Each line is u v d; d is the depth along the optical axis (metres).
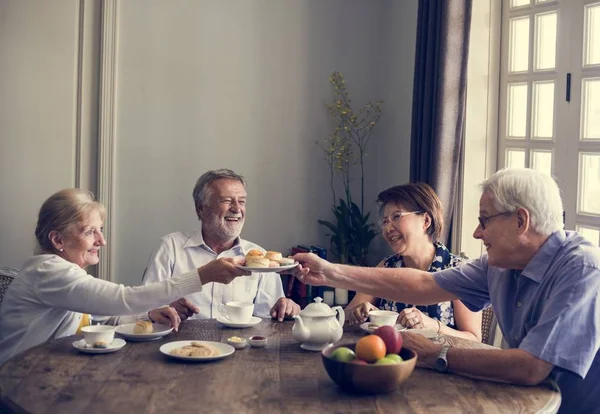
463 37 3.22
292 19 4.04
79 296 2.14
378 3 4.15
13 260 3.62
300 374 1.81
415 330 2.23
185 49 3.86
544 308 1.78
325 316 2.04
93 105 3.71
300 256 2.31
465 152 3.38
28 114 3.61
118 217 3.78
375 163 4.20
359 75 4.15
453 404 1.59
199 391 1.67
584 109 2.96
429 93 3.32
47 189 3.65
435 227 2.67
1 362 2.25
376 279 2.27
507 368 1.73
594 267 1.76
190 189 3.91
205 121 3.91
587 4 2.91
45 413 1.51
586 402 1.88
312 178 4.11
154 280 2.82
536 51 3.22
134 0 3.76
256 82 3.99
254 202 4.02
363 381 1.60
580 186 2.99
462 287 2.20
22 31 3.59
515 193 1.84
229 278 2.16
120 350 2.02
